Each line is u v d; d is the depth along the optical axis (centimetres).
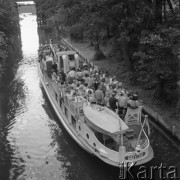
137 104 1923
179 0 2850
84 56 4625
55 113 2752
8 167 2045
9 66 4597
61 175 1938
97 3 2991
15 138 2423
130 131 1881
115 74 3428
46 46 4284
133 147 1833
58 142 2334
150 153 1841
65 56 2959
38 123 2664
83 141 2062
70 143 2312
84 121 2061
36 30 8675
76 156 2139
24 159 2133
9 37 6284
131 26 2908
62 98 2477
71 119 2323
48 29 8444
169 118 2339
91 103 2100
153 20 2861
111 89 2248
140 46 2877
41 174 1958
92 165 2019
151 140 2205
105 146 1833
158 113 2422
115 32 3175
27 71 4284
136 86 3028
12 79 3947
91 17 3438
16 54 5456
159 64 2358
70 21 4575
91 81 2473
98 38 4250
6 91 3509
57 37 7200
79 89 2341
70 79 2577
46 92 3106
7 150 2252
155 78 2645
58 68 3089
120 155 1748
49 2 8275
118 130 1742
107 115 1934
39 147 2275
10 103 3141
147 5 2941
